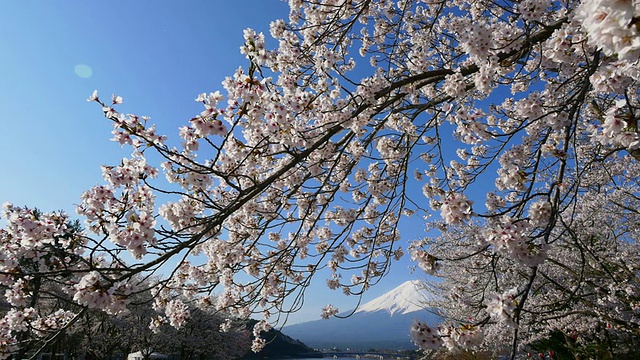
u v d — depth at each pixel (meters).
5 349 3.87
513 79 3.94
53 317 4.45
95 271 2.93
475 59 3.77
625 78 2.54
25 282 3.82
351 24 4.89
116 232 3.12
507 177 3.40
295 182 5.27
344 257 6.28
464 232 8.05
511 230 2.59
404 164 5.55
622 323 6.18
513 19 5.46
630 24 1.20
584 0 1.28
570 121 3.18
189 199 4.03
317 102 4.72
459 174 6.97
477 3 6.12
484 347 9.11
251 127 3.80
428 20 6.70
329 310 6.50
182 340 25.20
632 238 8.35
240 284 5.50
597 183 6.46
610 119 2.19
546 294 7.55
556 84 4.79
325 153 4.89
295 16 5.96
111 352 24.00
